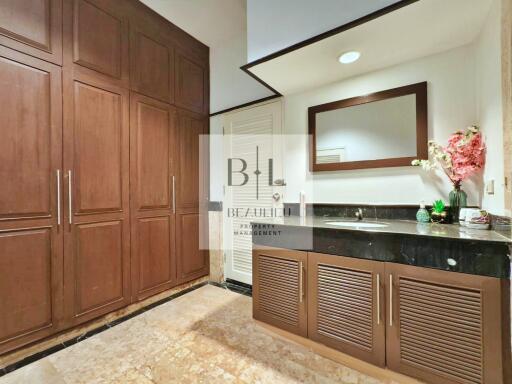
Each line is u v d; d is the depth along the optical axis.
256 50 1.76
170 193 2.46
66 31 1.71
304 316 1.62
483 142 1.45
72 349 1.63
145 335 1.79
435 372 1.20
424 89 1.70
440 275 1.18
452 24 1.38
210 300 2.37
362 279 1.39
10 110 1.48
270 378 1.38
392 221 1.78
